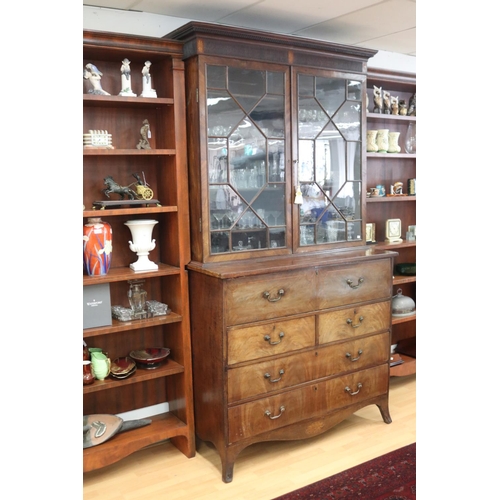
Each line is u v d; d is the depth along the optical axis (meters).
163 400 3.21
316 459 2.92
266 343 2.81
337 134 3.27
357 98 3.35
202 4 2.87
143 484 2.71
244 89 2.89
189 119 2.86
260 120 2.96
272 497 2.56
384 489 2.59
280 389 2.88
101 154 2.67
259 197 2.99
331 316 3.04
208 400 2.85
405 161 4.17
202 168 2.80
